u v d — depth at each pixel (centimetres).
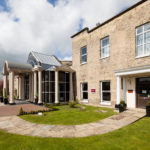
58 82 1566
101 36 1291
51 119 778
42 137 491
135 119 709
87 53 1477
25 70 1616
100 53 1309
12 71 1504
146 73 884
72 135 507
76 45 1678
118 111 944
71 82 1641
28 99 1923
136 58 965
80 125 643
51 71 1567
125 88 1064
